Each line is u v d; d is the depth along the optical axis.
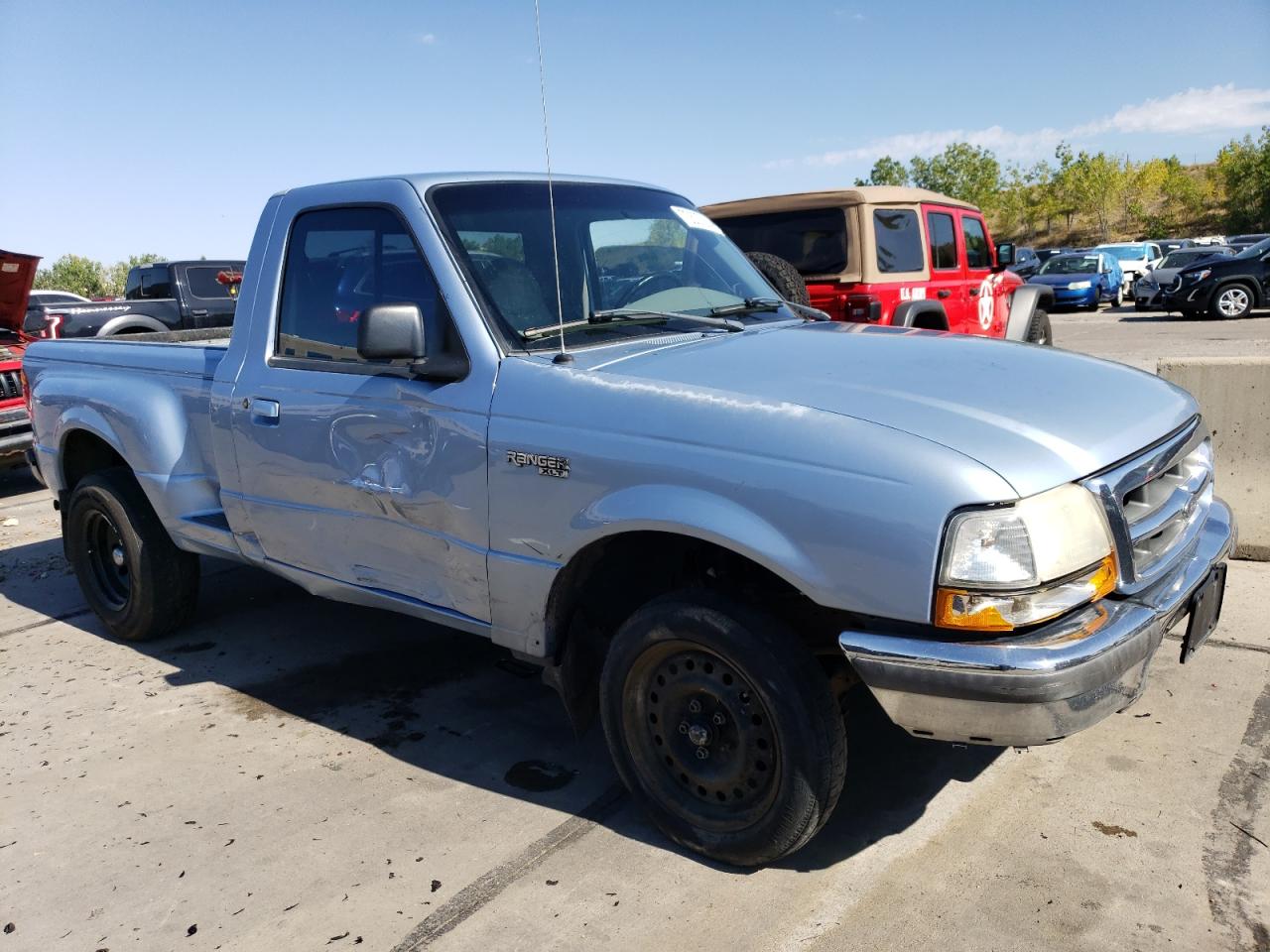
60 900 2.86
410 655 4.58
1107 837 2.90
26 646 4.93
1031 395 2.76
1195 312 19.98
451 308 3.17
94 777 3.55
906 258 8.25
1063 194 66.88
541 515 2.92
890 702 2.44
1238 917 2.54
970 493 2.29
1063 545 2.34
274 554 3.91
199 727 3.93
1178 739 3.42
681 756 2.88
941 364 3.00
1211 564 2.89
